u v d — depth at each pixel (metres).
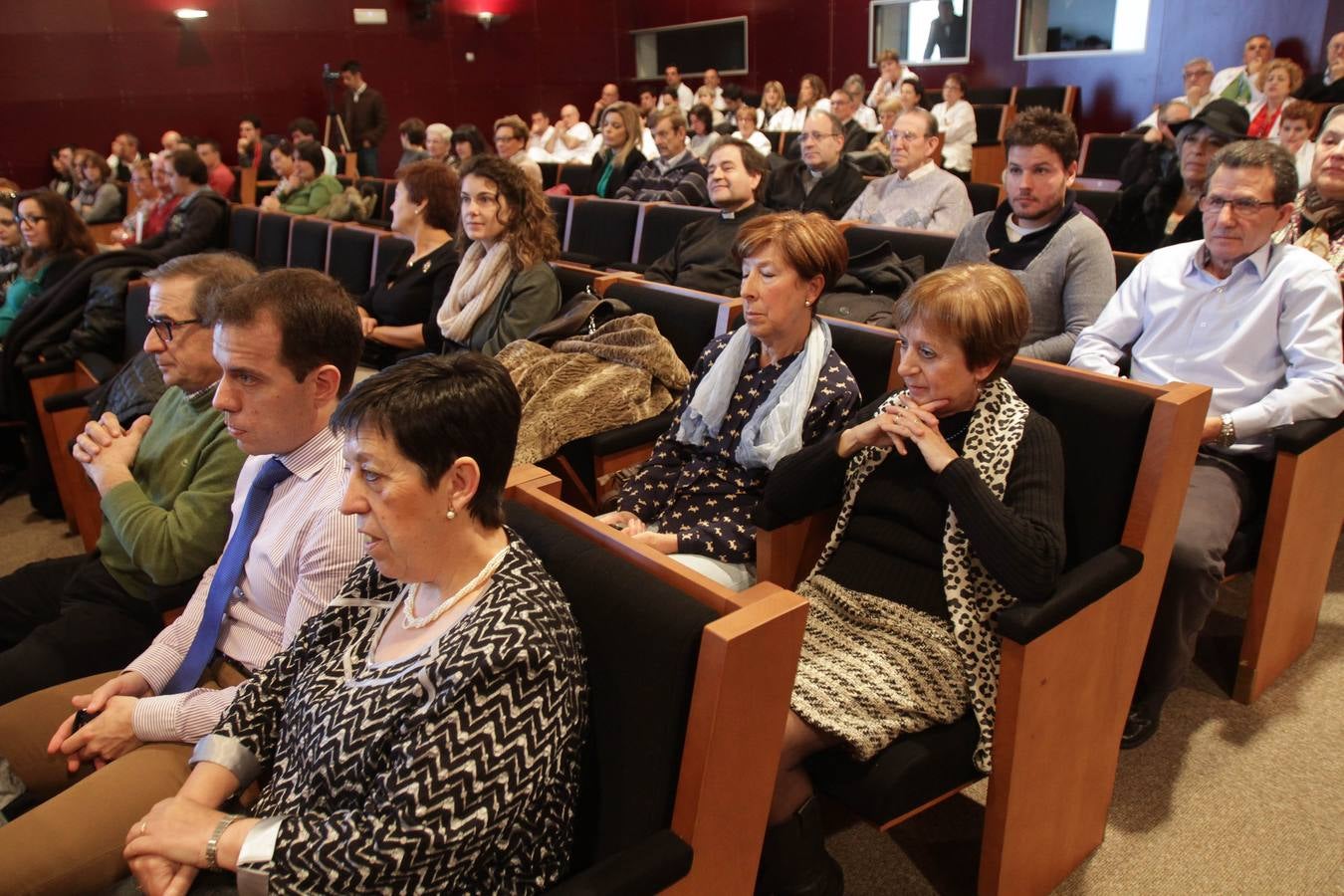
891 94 8.30
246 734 1.17
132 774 1.25
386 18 10.70
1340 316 1.97
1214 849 1.66
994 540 1.29
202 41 9.87
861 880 1.63
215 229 5.25
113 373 2.87
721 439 1.89
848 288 2.78
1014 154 2.41
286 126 10.45
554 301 2.75
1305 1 6.49
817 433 1.76
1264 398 1.93
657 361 2.31
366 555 1.23
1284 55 6.65
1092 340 2.25
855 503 1.55
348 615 1.17
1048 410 1.54
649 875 0.93
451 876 0.92
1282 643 2.08
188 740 1.30
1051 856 1.55
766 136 7.61
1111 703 1.53
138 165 6.11
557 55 11.70
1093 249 2.38
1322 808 1.74
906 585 1.45
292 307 1.30
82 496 2.92
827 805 1.82
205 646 1.41
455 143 6.47
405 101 11.03
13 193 3.99
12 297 3.74
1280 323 1.99
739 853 1.04
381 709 0.98
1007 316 1.37
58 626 1.67
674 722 0.97
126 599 1.72
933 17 8.68
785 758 1.29
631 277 2.65
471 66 11.28
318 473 1.36
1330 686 2.09
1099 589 1.36
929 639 1.40
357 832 0.92
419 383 0.99
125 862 1.19
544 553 1.16
